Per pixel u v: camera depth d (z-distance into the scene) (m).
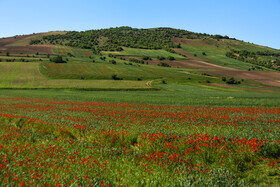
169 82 96.12
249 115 22.94
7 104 31.59
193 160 8.80
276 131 13.09
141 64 151.12
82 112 23.53
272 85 99.69
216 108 30.05
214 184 6.41
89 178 6.57
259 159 8.93
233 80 101.12
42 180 6.32
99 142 11.17
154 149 9.98
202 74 119.75
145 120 18.17
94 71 112.75
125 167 7.75
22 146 9.51
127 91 70.25
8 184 6.02
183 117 20.80
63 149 9.24
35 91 67.38
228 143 10.00
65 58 148.75
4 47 185.75
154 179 6.79
